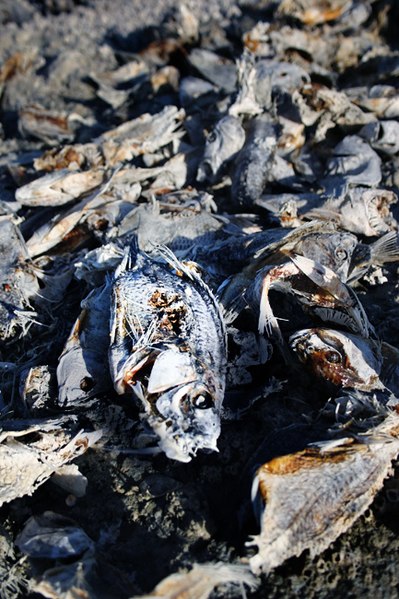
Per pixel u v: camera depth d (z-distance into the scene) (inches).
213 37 41.9
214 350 22.7
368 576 20.2
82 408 23.5
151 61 40.8
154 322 22.9
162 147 32.8
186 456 21.0
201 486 22.2
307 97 31.7
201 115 33.6
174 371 21.7
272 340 24.0
